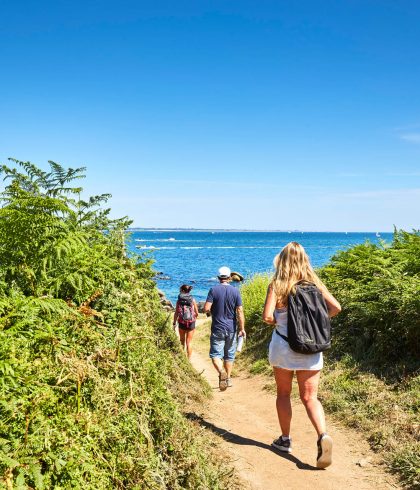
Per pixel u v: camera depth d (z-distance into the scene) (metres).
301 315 4.44
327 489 4.17
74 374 3.45
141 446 3.59
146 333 4.87
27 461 2.73
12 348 3.23
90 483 2.96
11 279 4.10
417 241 9.33
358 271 9.09
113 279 4.88
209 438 4.97
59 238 4.16
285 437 4.96
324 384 6.63
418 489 4.03
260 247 130.00
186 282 40.72
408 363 6.15
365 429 5.27
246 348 11.16
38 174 4.83
